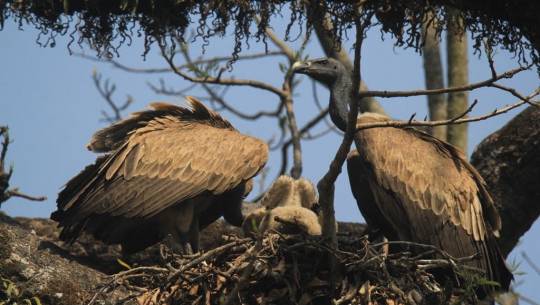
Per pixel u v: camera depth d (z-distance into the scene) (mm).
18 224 10250
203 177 11961
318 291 10094
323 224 9922
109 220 11812
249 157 12273
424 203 11758
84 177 11805
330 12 10102
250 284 10031
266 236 10633
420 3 9805
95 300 9688
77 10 11180
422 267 10125
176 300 9992
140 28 11070
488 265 11688
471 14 10164
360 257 10148
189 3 10781
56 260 9992
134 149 11891
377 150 12039
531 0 9602
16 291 9383
